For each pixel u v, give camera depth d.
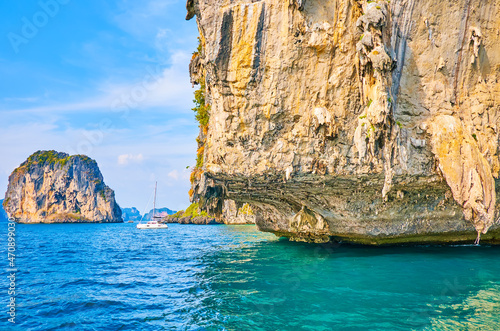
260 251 23.92
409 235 19.64
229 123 17.27
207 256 23.59
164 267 20.09
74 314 11.03
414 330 8.30
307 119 16.41
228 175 18.55
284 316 9.59
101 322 10.20
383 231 19.50
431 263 15.83
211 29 16.58
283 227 27.48
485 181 14.66
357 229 20.33
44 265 21.73
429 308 9.82
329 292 11.63
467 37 15.47
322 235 24.64
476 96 15.89
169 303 11.98
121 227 100.12
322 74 15.91
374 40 14.23
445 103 15.79
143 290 14.09
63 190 125.44
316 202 20.47
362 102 15.48
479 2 15.31
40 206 121.69
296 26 15.41
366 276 13.66
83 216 131.12
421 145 15.50
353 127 16.23
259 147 17.28
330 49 15.53
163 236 53.12
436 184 16.41
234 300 11.48
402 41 15.39
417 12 15.22
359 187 17.84
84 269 19.86
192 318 10.16
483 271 14.15
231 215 88.81
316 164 16.73
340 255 18.72
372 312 9.58
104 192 140.75
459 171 14.73
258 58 16.08
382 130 14.71
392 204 18.45
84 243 41.00
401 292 11.38
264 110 16.66
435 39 15.52
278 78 16.14
